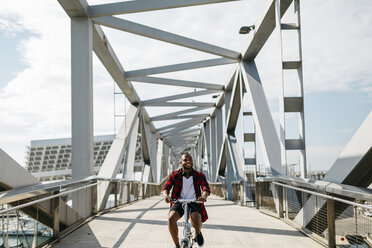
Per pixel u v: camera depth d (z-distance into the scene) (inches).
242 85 583.5
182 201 153.2
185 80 749.3
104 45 477.1
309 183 225.3
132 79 666.8
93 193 331.3
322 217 214.2
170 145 2069.4
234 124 736.3
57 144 2079.2
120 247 199.5
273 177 320.2
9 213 156.3
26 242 173.6
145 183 773.9
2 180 191.8
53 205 213.5
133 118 817.5
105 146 2222.0
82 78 374.9
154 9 385.7
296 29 364.5
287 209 293.6
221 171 947.3
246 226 271.6
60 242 212.8
